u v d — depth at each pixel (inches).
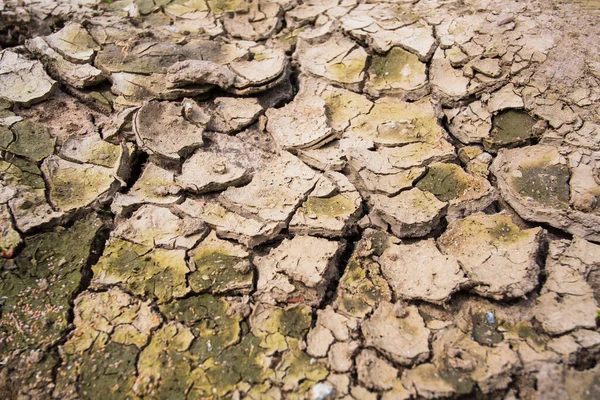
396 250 108.9
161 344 95.7
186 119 130.3
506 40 142.0
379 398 87.6
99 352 94.8
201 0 169.3
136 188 118.7
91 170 121.3
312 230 111.3
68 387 91.0
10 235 108.2
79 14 159.8
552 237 112.5
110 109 137.7
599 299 99.3
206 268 105.9
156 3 168.2
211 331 97.6
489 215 114.3
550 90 132.6
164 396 89.7
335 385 89.3
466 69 138.5
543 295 100.3
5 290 102.8
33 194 115.1
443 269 104.0
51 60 143.8
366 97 139.7
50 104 136.7
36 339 96.5
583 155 121.3
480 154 126.3
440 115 133.2
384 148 126.0
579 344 91.5
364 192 119.7
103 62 142.9
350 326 96.7
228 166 122.9
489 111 132.4
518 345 93.0
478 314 99.0
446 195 116.9
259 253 110.3
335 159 123.1
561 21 147.7
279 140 127.9
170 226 112.0
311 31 155.6
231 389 90.0
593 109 128.7
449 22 150.9
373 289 103.3
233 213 114.5
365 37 149.5
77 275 105.1
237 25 160.7
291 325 97.9
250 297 102.1
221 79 135.9
